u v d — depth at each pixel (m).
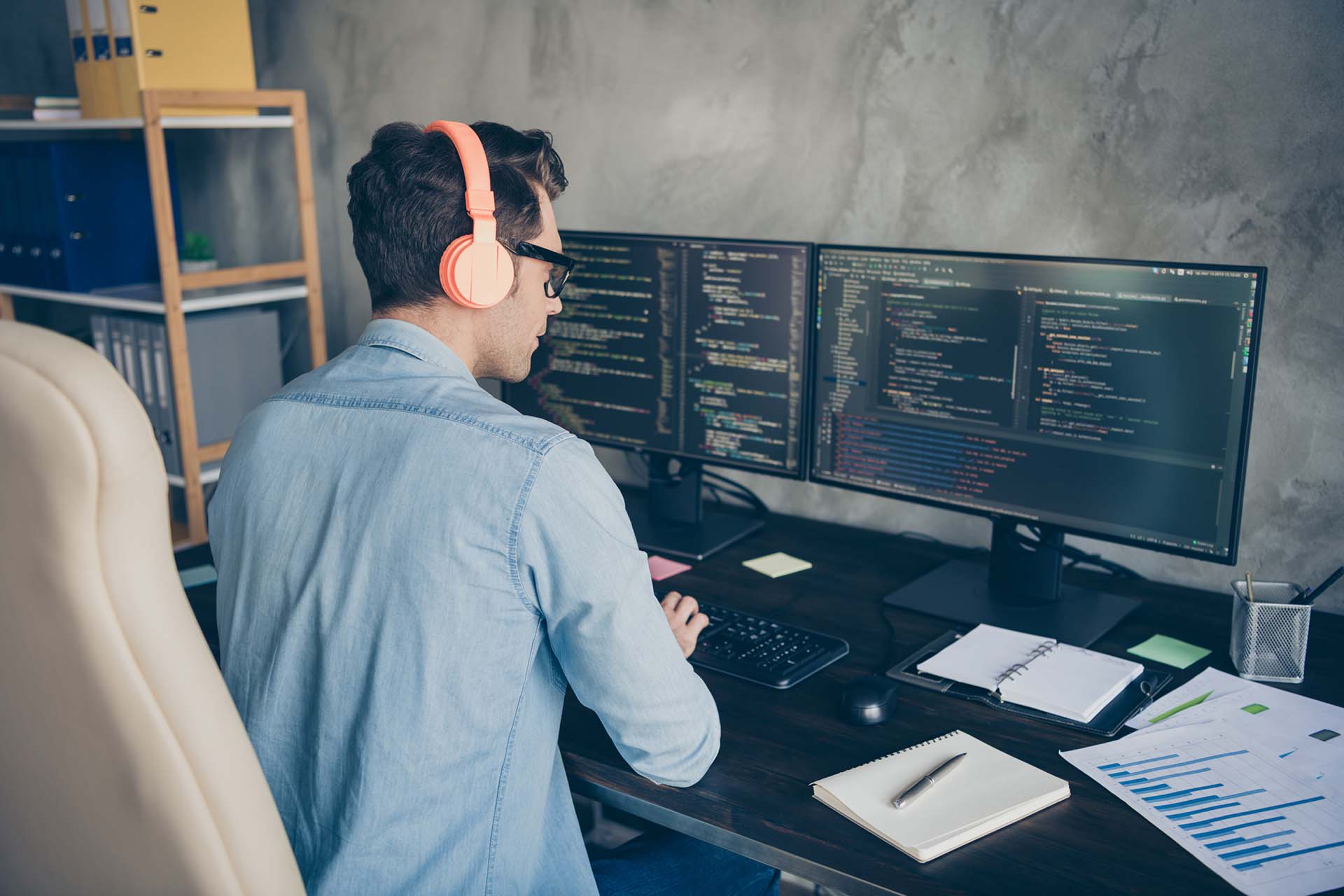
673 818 1.09
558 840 1.10
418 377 1.00
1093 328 1.39
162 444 2.49
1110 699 1.26
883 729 1.22
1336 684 1.30
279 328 2.61
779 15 1.82
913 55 1.71
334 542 0.94
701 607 1.52
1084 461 1.43
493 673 0.94
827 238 1.86
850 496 1.94
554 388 1.95
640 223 2.07
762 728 1.23
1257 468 1.58
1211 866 0.97
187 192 2.82
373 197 1.02
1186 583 1.67
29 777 0.70
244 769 0.68
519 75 2.16
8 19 2.90
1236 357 1.29
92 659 0.62
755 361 1.71
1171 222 1.56
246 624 0.98
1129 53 1.54
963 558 1.76
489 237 1.01
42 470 0.58
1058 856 0.99
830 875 0.98
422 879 0.95
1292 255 1.48
